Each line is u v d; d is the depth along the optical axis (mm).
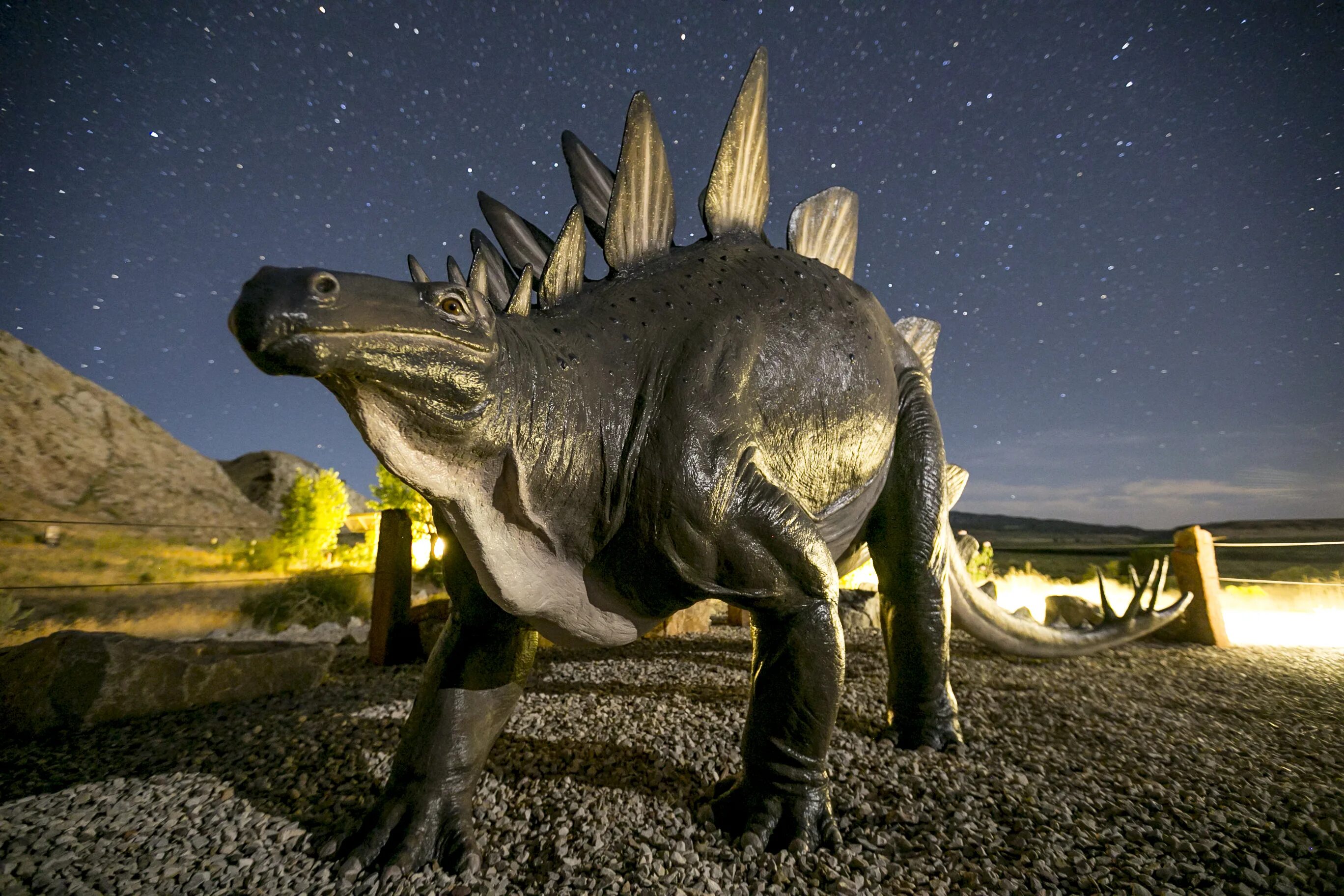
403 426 1280
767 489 1625
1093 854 1738
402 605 4383
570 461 1512
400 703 3229
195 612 7109
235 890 1549
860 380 2064
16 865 1642
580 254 1733
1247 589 7973
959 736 2572
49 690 2826
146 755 2512
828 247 2539
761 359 1783
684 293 1787
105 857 1696
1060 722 2967
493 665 1772
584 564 1606
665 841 1740
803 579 1640
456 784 1726
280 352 1064
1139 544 9328
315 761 2410
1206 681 3971
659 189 1891
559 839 1760
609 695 3385
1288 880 1598
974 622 3426
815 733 1733
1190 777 2299
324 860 1676
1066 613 5727
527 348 1499
